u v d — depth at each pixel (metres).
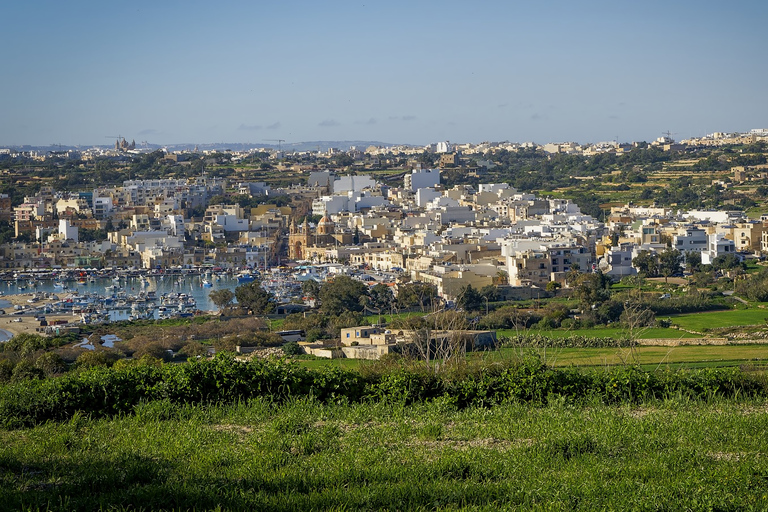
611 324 161.75
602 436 44.00
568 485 37.38
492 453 42.19
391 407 52.97
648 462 40.28
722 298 192.88
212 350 146.25
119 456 41.91
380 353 116.50
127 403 52.84
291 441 44.78
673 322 164.50
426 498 36.59
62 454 43.25
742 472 38.47
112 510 35.06
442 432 47.12
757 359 108.94
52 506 35.38
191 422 49.34
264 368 56.16
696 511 35.22
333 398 54.59
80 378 54.41
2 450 43.72
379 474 39.19
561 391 55.59
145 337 164.88
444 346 76.00
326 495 36.47
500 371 57.00
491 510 35.47
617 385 56.59
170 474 39.41
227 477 38.91
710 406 54.03
